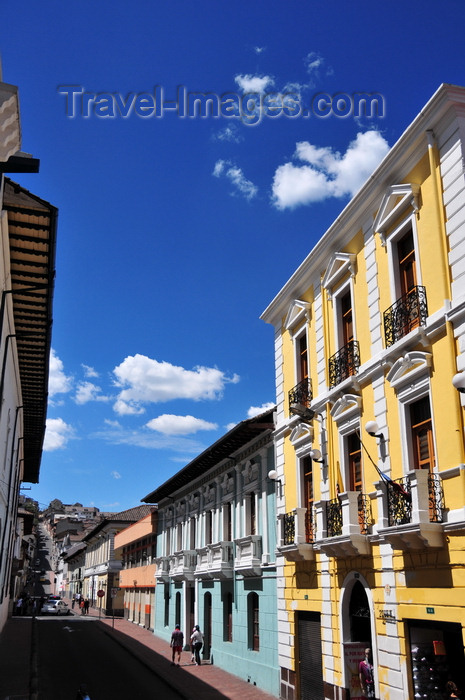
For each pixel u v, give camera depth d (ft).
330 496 48.14
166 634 100.42
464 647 31.19
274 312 63.62
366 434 43.52
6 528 69.26
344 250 49.08
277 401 61.93
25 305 51.29
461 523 31.73
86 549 222.89
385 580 38.91
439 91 35.86
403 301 39.91
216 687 60.34
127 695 56.80
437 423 35.40
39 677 62.75
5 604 90.48
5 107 25.08
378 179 43.16
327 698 45.21
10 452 65.05
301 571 52.19
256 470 67.31
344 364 47.26
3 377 49.85
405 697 35.40
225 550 73.05
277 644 57.06
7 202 38.04
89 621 135.64
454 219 35.50
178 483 96.43
